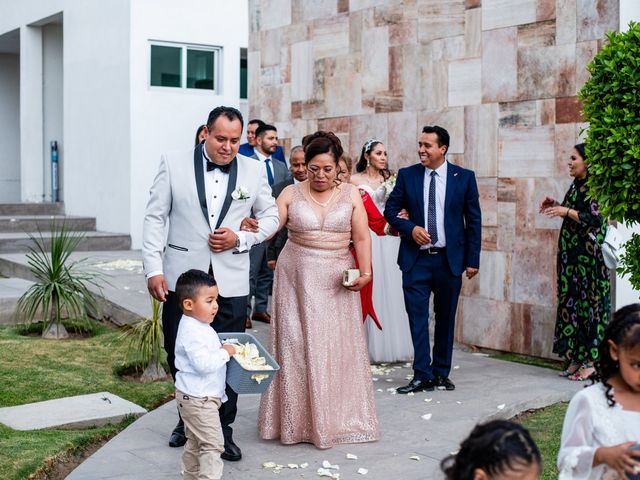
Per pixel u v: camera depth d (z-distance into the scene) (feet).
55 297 26.86
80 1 49.85
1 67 64.08
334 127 29.78
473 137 24.91
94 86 48.93
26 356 23.80
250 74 33.78
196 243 15.53
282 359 16.53
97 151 48.85
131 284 32.68
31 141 55.88
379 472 14.85
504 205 24.20
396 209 20.58
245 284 15.87
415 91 26.61
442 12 25.68
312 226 16.53
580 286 20.74
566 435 9.26
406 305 20.42
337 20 29.37
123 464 15.25
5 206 50.85
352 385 16.71
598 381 9.66
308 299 16.37
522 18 23.50
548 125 23.00
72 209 51.83
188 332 13.10
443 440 16.57
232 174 15.74
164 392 20.53
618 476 9.22
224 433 15.60
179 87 47.26
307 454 15.94
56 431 17.30
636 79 14.05
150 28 45.70
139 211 46.03
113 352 24.41
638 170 13.88
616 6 21.42
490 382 21.01
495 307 24.57
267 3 32.63
